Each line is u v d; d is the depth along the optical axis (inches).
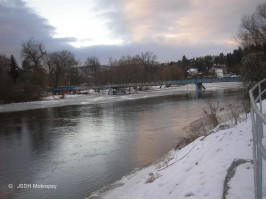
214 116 561.0
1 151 548.7
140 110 1147.3
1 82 1782.7
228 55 5516.7
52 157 487.5
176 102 1440.7
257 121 116.3
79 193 317.1
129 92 2677.2
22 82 2054.6
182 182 207.2
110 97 2097.7
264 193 141.4
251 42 1290.6
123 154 471.2
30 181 370.9
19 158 491.2
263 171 173.6
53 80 2738.7
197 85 2509.8
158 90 2891.2
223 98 1465.3
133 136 617.6
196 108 1093.8
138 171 366.3
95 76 3740.2
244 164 192.7
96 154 486.9
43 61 2571.4
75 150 526.3
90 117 1012.5
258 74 761.0
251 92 143.9
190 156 291.1
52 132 737.6
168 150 471.8
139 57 3764.8
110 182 342.3
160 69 4008.4
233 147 241.6
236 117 457.1
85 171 397.4
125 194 257.9
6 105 1676.9
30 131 770.8
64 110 1330.0
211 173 195.3
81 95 2413.9
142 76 3378.4
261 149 109.3
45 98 2081.7
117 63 3676.2
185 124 732.7
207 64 6520.7
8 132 767.1
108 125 802.8
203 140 349.1
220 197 151.7
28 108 1515.7
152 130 676.1
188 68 6628.9
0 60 2709.2
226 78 2345.0
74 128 785.6
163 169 298.8
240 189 155.3
